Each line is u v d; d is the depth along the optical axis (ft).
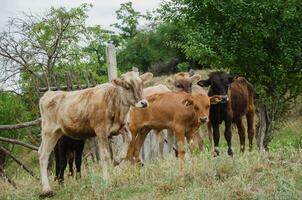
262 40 65.62
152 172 40.86
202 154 43.06
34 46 77.15
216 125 49.80
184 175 38.55
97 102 40.83
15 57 74.95
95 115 40.81
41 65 75.41
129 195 37.55
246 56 65.10
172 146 50.72
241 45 65.57
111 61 56.39
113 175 40.70
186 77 51.93
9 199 40.47
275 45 66.28
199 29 65.98
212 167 38.83
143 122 47.37
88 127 41.52
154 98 46.93
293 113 98.89
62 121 42.11
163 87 53.06
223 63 66.08
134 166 43.16
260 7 63.26
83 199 38.34
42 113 43.37
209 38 65.26
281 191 33.32
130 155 47.57
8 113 74.28
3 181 46.80
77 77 56.29
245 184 35.68
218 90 49.90
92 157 56.90
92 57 83.97
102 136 40.65
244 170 37.78
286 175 36.60
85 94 41.78
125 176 40.68
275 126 74.95
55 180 44.11
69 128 41.93
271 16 64.49
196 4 66.90
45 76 60.23
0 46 74.59
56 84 55.77
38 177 50.24
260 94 67.31
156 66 147.23
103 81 78.33
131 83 39.68
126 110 40.40
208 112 44.47
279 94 69.21
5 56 74.43
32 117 73.92
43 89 55.88
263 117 68.95
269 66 66.54
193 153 45.39
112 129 40.78
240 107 53.36
